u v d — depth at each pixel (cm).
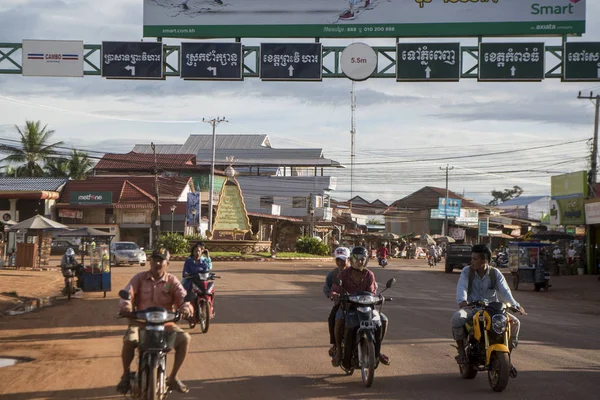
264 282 2881
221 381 889
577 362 1033
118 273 3372
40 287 2402
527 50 1838
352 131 6675
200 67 1884
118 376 923
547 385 862
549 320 1684
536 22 1836
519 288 3041
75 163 7606
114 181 6328
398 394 816
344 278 896
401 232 9538
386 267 5050
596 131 4094
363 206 11025
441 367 988
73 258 2186
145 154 7750
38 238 3634
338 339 904
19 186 6222
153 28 1898
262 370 966
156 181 5578
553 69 1845
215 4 1888
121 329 1423
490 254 875
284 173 8306
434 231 9075
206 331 1361
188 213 5441
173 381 739
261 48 1878
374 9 1861
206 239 5338
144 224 6238
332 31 1870
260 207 7825
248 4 1883
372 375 840
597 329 1505
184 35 1897
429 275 4025
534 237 3919
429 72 1855
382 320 888
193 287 1368
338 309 920
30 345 1204
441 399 789
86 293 2358
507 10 1841
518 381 887
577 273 4097
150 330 687
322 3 1873
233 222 5409
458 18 1848
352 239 8312
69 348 1170
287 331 1380
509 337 845
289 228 7069
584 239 4506
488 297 879
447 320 1606
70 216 6166
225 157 8269
